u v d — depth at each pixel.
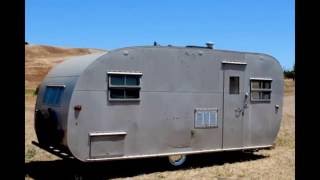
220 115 11.61
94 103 9.51
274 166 11.53
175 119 10.73
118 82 9.84
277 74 12.95
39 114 10.84
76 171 10.50
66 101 9.35
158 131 10.43
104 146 9.62
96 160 9.52
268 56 12.75
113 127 9.75
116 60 9.82
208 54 11.38
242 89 12.10
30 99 33.25
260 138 12.52
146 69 10.27
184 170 10.80
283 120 23.08
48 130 10.20
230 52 11.84
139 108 10.13
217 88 11.56
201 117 11.20
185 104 10.91
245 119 12.16
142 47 10.20
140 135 10.14
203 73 11.28
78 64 10.04
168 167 10.84
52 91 10.32
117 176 9.99
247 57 12.23
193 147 11.05
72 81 9.47
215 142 11.50
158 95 10.45
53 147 10.23
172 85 10.70
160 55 10.50
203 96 11.27
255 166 11.52
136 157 10.07
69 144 9.22
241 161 12.29
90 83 9.48
